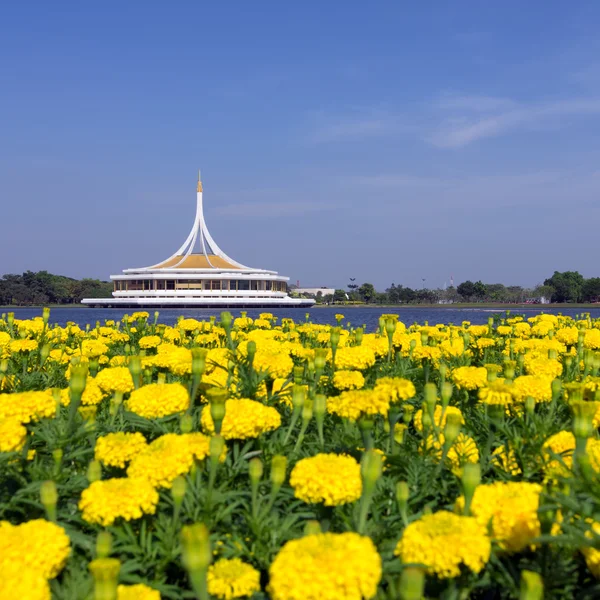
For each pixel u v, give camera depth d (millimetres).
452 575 2215
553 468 3305
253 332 7219
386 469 3533
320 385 5160
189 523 2930
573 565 2602
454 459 3645
